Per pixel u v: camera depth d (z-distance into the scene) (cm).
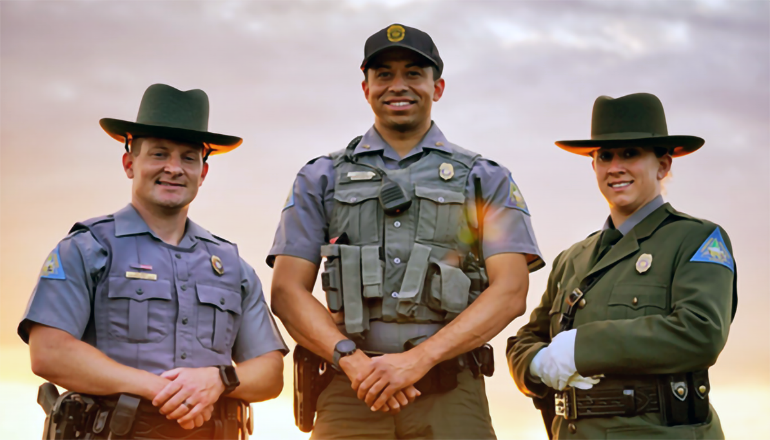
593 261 471
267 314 463
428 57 468
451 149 481
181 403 402
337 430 451
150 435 404
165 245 438
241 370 437
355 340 454
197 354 427
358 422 451
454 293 447
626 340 423
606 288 452
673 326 418
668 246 443
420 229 457
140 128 434
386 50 467
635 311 436
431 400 446
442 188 466
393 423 450
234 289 447
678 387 426
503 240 462
